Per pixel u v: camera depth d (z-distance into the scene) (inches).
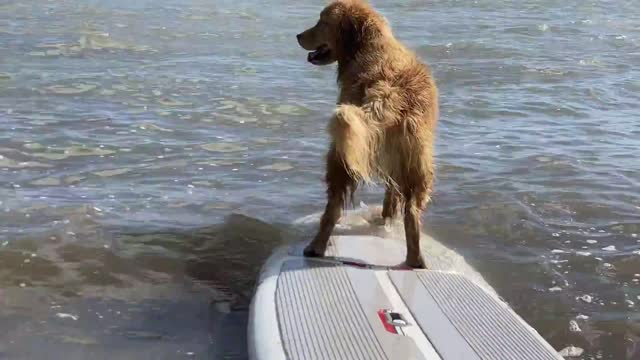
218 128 218.4
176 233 163.6
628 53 357.4
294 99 243.3
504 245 164.4
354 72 154.7
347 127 131.9
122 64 287.7
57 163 191.3
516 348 122.8
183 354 131.8
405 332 125.3
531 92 271.4
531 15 477.7
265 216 171.9
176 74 272.7
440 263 150.6
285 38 358.0
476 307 133.6
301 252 150.3
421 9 490.9
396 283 139.8
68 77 261.3
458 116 238.1
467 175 193.9
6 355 129.5
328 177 146.9
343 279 140.2
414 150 143.6
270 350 120.8
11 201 171.5
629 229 170.6
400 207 160.6
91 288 146.3
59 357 129.7
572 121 236.1
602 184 190.5
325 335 123.8
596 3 547.2
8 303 140.9
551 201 181.8
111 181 183.9
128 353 131.3
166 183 184.4
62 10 417.4
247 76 274.1
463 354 120.8
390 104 142.2
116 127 214.8
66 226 163.0
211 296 145.9
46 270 149.9
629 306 146.2
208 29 375.6
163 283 148.8
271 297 133.7
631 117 241.1
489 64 318.3
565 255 160.9
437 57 333.1
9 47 309.9
